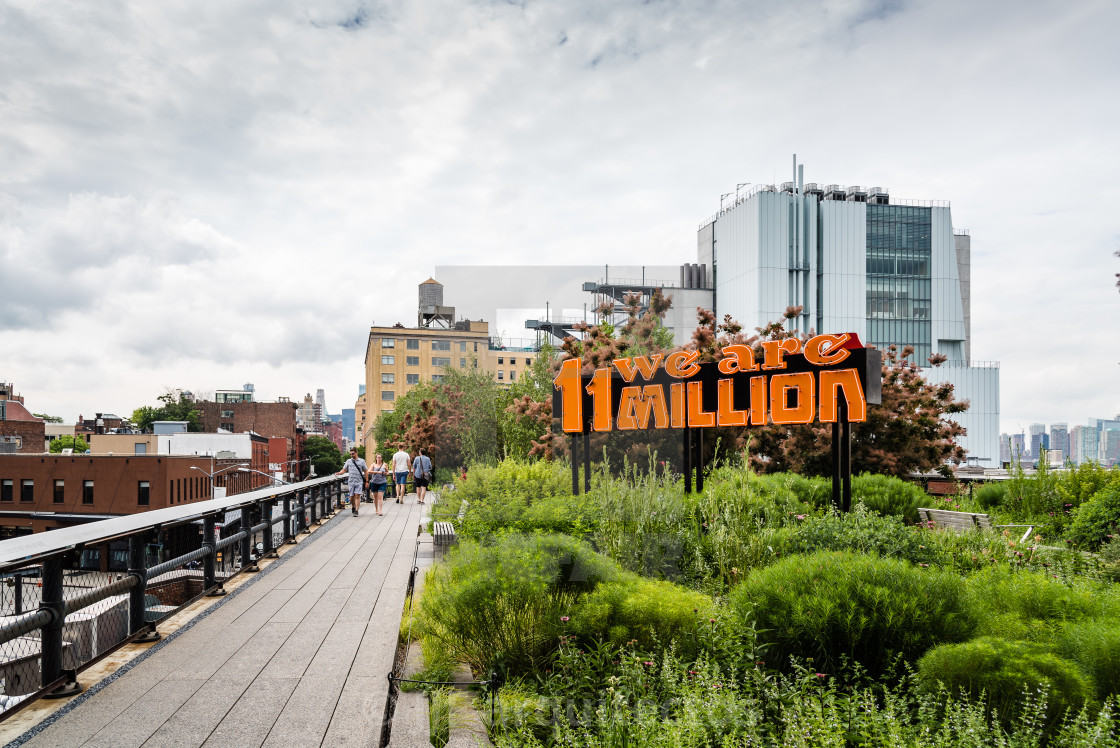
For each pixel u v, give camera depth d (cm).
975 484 1591
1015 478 1258
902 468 1636
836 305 8225
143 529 523
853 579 488
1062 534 1002
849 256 8281
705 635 460
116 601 507
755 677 420
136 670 457
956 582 494
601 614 460
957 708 363
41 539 379
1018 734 347
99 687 426
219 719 378
